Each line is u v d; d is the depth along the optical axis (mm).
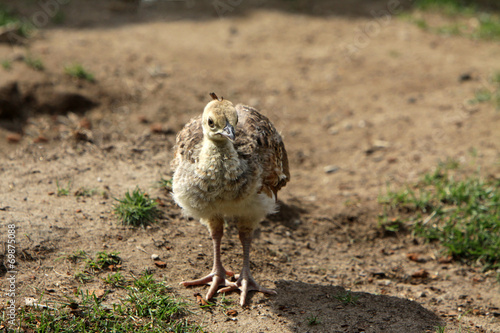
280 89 16391
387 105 15859
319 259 9664
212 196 7285
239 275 8258
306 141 14133
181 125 13398
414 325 7645
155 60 16828
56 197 9539
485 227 10352
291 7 22984
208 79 16219
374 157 13398
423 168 12656
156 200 9836
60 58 15469
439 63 18469
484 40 20469
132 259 8328
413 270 9625
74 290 7465
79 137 11984
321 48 19422
